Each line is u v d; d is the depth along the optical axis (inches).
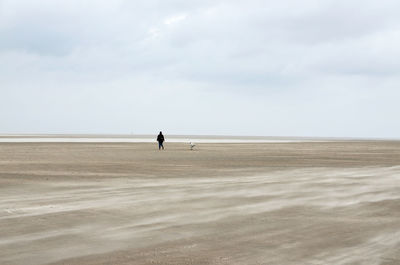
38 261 208.5
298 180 563.2
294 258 213.8
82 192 446.9
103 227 281.4
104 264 203.9
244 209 348.8
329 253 222.7
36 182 537.3
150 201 386.9
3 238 251.6
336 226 286.7
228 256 217.2
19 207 355.6
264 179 578.9
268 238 254.2
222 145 2364.7
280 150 1670.8
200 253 222.5
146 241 246.4
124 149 1647.4
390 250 228.2
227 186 496.1
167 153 1348.4
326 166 825.5
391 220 307.1
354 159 1067.9
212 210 343.9
